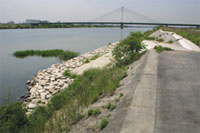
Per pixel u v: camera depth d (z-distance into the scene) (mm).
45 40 42562
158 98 4090
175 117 3314
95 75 7844
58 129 3910
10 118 4535
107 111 4133
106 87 5613
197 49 13422
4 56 20469
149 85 4867
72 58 18766
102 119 3809
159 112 3488
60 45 32375
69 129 3789
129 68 7750
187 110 3561
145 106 3719
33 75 12430
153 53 9234
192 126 3047
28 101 7406
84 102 4969
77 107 4809
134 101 3943
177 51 10016
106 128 3354
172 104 3803
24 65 15906
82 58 17375
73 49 26750
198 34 24609
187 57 8375
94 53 20141
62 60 18328
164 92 4422
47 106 5535
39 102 7039
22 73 13008
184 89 4609
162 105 3762
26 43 35812
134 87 4836
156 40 19609
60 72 12227
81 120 4047
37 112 5016
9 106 4941
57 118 4309
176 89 4613
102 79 6602
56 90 8289
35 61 17781
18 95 8406
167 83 5027
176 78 5449
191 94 4305
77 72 10695
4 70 13930
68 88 6941
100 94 5422
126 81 5977
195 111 3527
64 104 5336
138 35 13844
